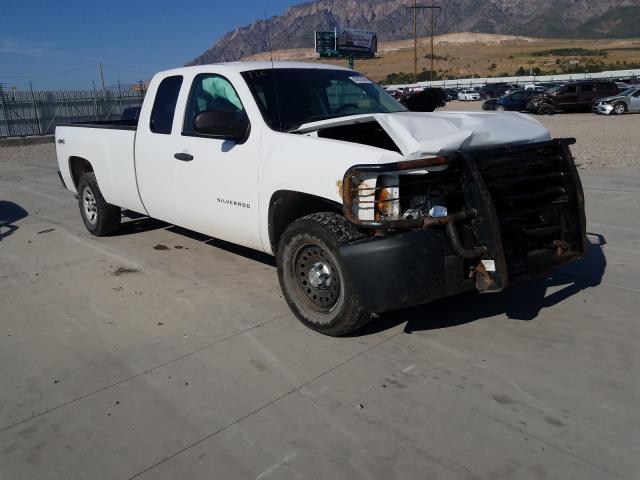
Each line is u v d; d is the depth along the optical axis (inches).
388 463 112.3
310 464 112.8
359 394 136.3
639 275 210.5
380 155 146.2
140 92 1374.3
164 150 221.9
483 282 146.0
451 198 154.1
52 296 206.4
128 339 169.6
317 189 158.7
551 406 129.3
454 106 1772.9
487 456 113.3
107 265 240.5
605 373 142.6
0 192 440.5
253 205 186.2
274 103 189.8
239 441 120.6
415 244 141.2
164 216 235.9
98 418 130.4
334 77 211.9
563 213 171.8
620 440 117.0
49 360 158.1
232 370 149.6
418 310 183.5
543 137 174.1
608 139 680.4
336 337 165.9
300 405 132.6
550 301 188.1
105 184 265.9
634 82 1903.3
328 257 158.7
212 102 204.2
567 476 107.3
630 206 315.9
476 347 157.9
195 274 225.0
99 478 111.0
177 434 123.7
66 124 301.0
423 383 140.3
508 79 3053.6
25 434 125.4
